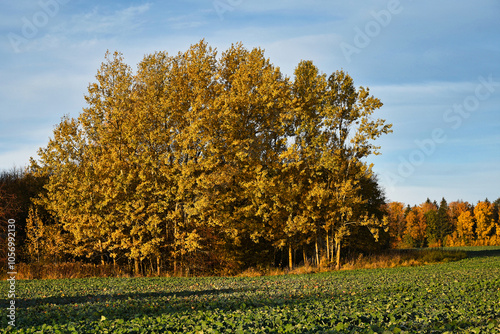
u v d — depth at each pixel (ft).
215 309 44.88
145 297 61.36
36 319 42.63
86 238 119.75
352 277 90.48
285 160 123.24
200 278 99.09
